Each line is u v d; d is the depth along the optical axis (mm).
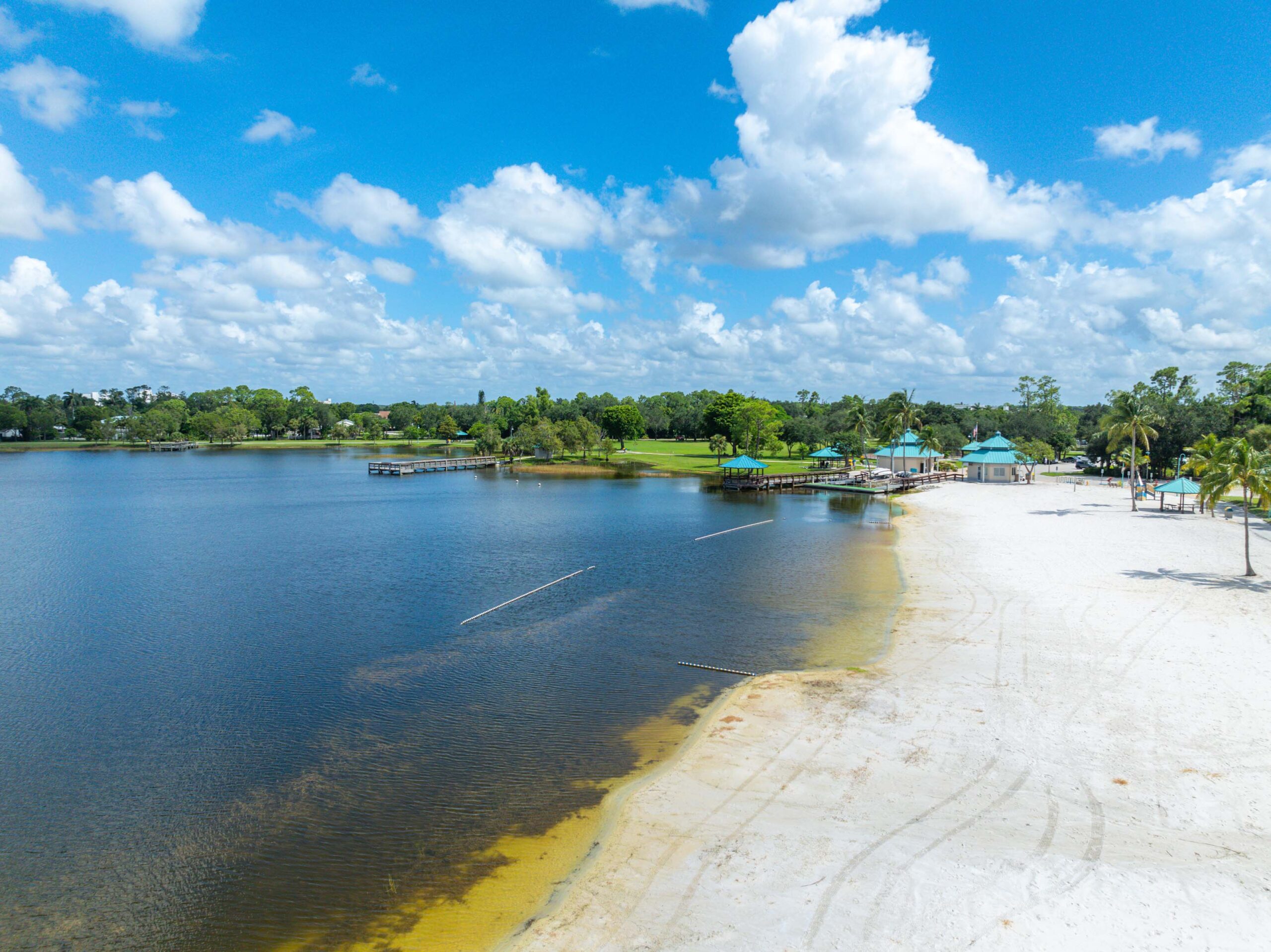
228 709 21875
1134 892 12164
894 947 11102
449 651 27094
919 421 115000
